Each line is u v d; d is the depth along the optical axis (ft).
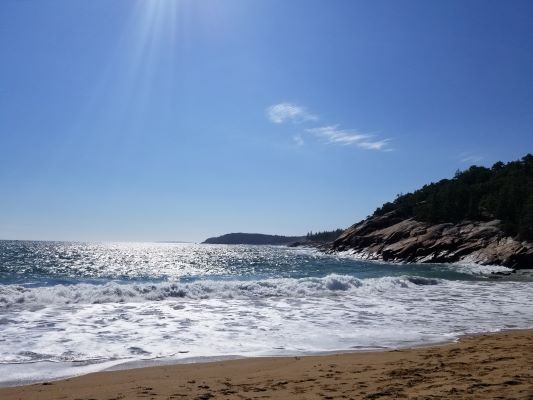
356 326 46.96
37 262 175.52
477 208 242.17
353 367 29.81
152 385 25.95
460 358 31.35
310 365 30.89
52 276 112.68
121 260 217.15
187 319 49.21
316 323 48.29
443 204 252.42
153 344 37.58
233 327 45.52
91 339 38.68
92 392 24.54
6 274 115.44
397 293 77.15
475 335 43.06
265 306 59.62
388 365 30.04
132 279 108.27
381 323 48.83
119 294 64.64
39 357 32.68
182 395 23.57
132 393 24.14
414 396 21.22
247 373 28.96
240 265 185.06
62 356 33.14
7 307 53.67
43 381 27.22
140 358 33.24
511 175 265.34
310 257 268.82
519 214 206.28
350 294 74.59
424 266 169.78
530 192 213.66
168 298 65.16
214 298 66.59
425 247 209.87
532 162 282.77
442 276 124.47
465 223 227.40
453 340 40.63
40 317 47.93
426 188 323.57
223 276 122.72
